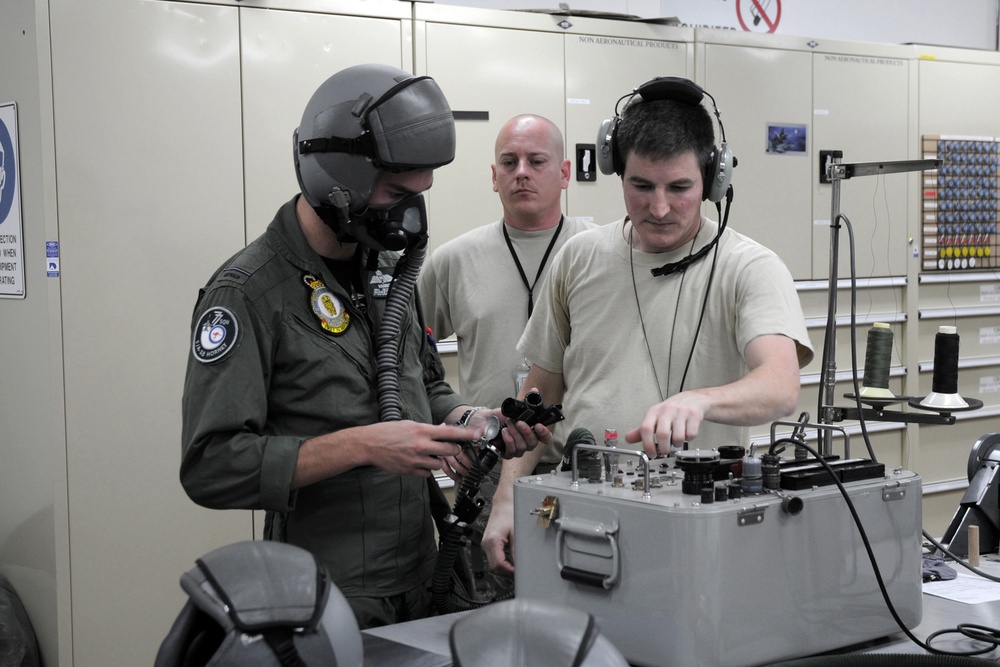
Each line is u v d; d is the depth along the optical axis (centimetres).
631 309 167
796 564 124
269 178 291
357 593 147
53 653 273
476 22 317
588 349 172
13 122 277
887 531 135
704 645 116
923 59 406
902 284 405
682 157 151
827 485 129
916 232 409
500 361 265
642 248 167
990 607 153
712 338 162
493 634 67
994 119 427
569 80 333
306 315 145
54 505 267
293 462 136
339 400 146
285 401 146
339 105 134
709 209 363
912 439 406
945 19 484
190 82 279
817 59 381
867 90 394
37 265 270
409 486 155
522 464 177
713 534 115
